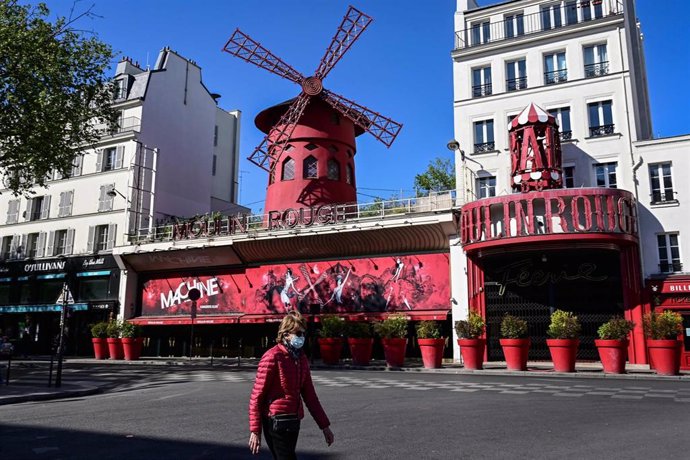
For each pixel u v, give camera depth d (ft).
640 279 55.67
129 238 85.20
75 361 71.10
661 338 44.96
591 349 57.21
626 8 64.80
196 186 99.66
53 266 91.30
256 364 63.36
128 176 87.86
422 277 66.08
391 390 32.68
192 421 22.13
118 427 21.01
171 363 65.92
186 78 100.63
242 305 77.71
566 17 66.03
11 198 99.09
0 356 79.71
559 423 20.99
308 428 20.40
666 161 57.67
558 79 64.64
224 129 115.44
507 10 68.95
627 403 26.45
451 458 15.65
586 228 53.01
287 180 80.74
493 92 67.10
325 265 72.38
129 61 97.55
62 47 58.34
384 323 55.26
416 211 67.46
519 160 57.98
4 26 54.03
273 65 83.92
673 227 56.29
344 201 81.51
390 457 15.85
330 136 82.33
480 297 61.62
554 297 59.06
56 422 22.31
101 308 85.40
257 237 74.02
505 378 41.83
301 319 11.41
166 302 83.97
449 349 64.39
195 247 78.59
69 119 60.44
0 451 17.22
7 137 58.08
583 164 61.21
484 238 57.77
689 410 24.20
